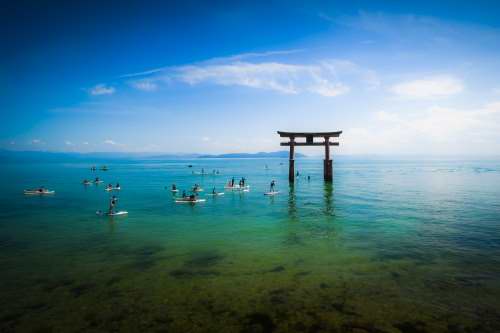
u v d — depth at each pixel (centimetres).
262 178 8825
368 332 1014
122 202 4266
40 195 5147
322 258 1786
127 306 1209
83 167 18250
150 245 2102
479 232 2367
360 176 8775
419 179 7581
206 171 13500
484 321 1074
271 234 2391
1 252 1947
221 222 2875
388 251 1909
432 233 2355
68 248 2034
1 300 1273
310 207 3694
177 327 1054
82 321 1102
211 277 1502
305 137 5800
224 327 1052
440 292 1309
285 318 1107
